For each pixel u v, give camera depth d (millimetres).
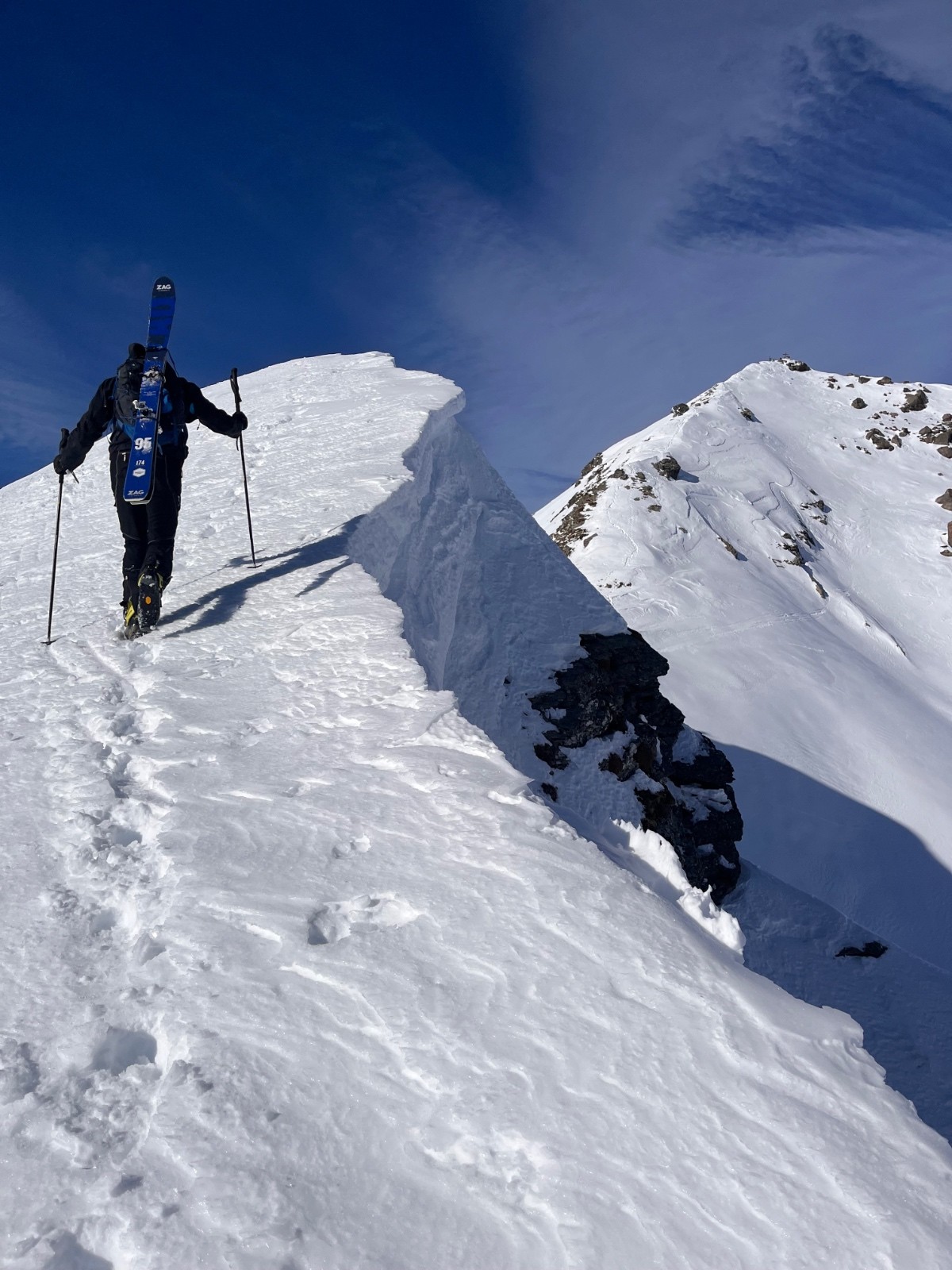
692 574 89375
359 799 2975
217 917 2439
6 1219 1647
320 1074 1915
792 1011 2025
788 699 70812
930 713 73250
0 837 2994
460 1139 1757
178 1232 1587
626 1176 1653
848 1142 1707
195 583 5820
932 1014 12133
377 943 2277
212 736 3627
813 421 129750
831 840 56188
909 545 104750
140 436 5172
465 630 9211
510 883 2463
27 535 8961
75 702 4137
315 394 12383
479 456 11289
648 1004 2035
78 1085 1966
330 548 6109
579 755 8898
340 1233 1590
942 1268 1485
